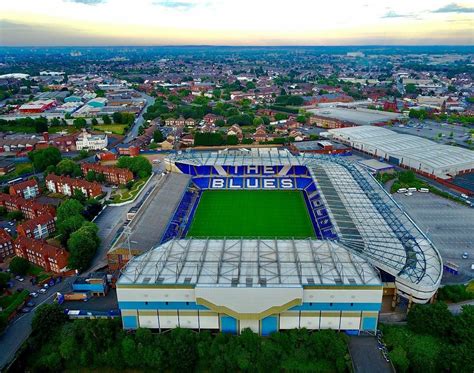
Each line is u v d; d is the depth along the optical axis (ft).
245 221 611.88
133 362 342.85
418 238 468.75
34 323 371.15
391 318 394.32
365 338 360.28
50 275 476.95
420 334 364.99
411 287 387.96
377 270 379.96
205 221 612.70
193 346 348.18
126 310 368.48
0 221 628.69
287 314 363.76
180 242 431.43
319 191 606.14
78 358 351.67
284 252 407.85
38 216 597.93
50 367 346.74
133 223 540.11
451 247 532.32
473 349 329.93
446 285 431.43
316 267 379.76
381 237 458.50
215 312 365.40
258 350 342.64
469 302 414.62
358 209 536.42
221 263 387.55
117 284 358.84
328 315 363.56
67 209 586.45
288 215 633.61
